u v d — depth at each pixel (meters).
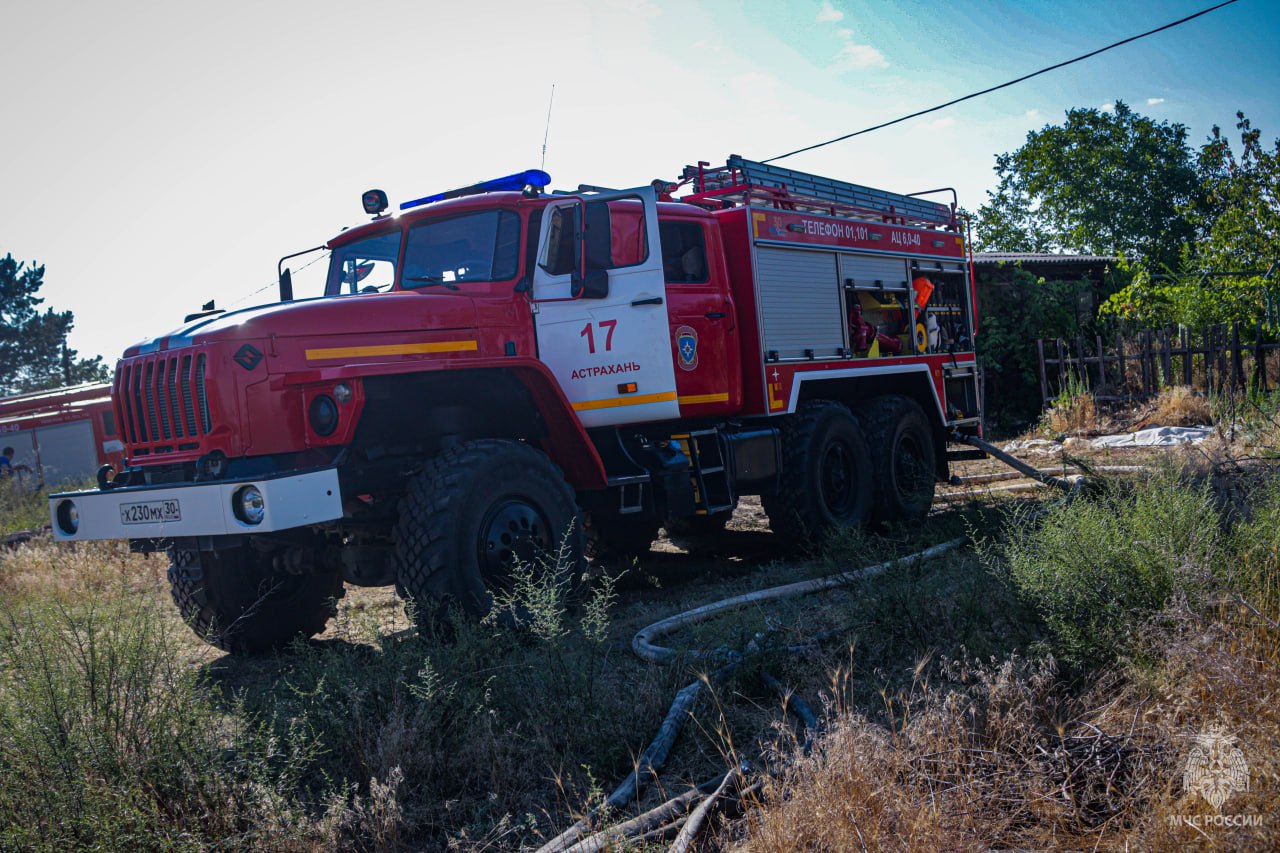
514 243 5.89
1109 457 11.42
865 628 4.29
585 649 4.45
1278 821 2.40
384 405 5.21
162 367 5.20
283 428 4.92
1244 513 4.56
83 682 3.31
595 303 6.03
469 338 5.52
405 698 3.84
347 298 5.31
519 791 3.37
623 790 3.18
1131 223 34.78
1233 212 17.69
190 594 5.67
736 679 3.95
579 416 5.95
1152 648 3.38
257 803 3.09
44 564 8.33
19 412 19.78
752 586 6.27
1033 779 2.86
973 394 10.17
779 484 7.52
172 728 3.28
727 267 7.36
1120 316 18.53
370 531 5.39
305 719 3.61
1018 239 38.53
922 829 2.55
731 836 2.84
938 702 3.35
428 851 3.06
